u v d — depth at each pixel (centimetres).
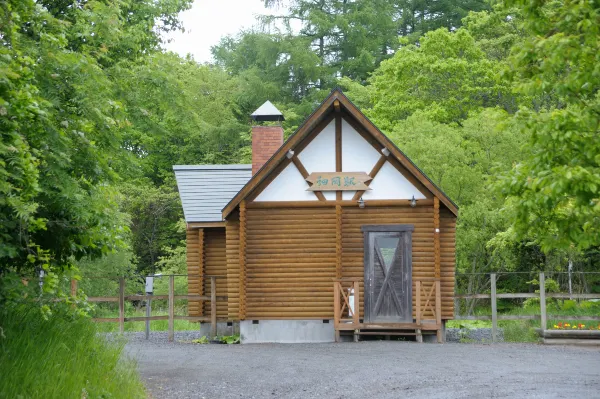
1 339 985
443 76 3778
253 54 5306
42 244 1143
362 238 2242
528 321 2388
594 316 2219
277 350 1914
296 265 2250
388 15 5088
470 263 3091
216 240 2552
